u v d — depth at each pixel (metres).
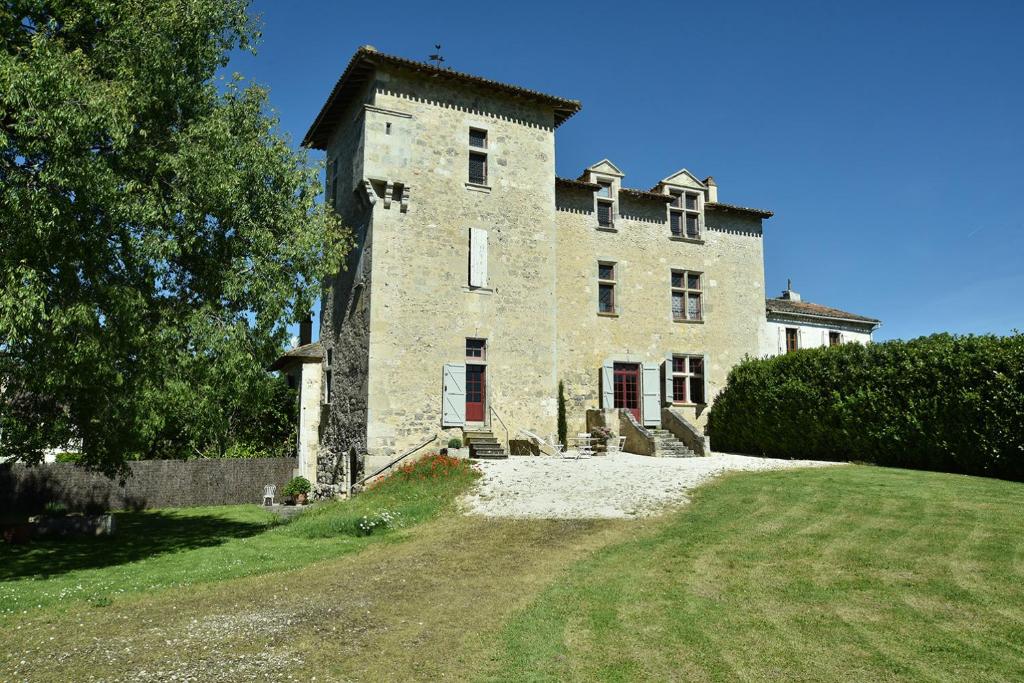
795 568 8.34
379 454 17.69
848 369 18.88
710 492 13.23
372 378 17.88
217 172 12.76
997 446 14.37
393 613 7.43
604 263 23.47
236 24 14.48
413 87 19.39
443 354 18.81
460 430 18.70
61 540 14.41
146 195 12.12
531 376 19.95
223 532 15.43
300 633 6.82
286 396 28.44
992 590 7.16
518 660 5.93
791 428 20.64
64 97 9.80
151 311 12.71
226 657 6.16
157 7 12.56
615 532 10.90
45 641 6.66
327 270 15.38
